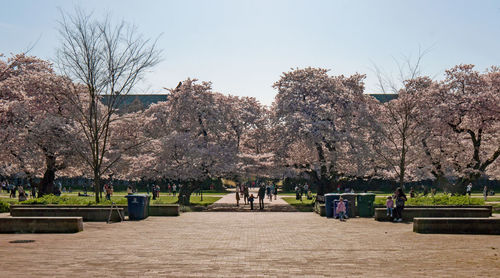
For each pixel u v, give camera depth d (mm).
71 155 39000
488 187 81812
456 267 10242
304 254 12344
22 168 41062
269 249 13375
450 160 41812
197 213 31422
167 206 28344
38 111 40344
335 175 42688
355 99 45781
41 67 48219
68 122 40125
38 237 16438
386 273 9547
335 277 9125
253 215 29547
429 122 40094
